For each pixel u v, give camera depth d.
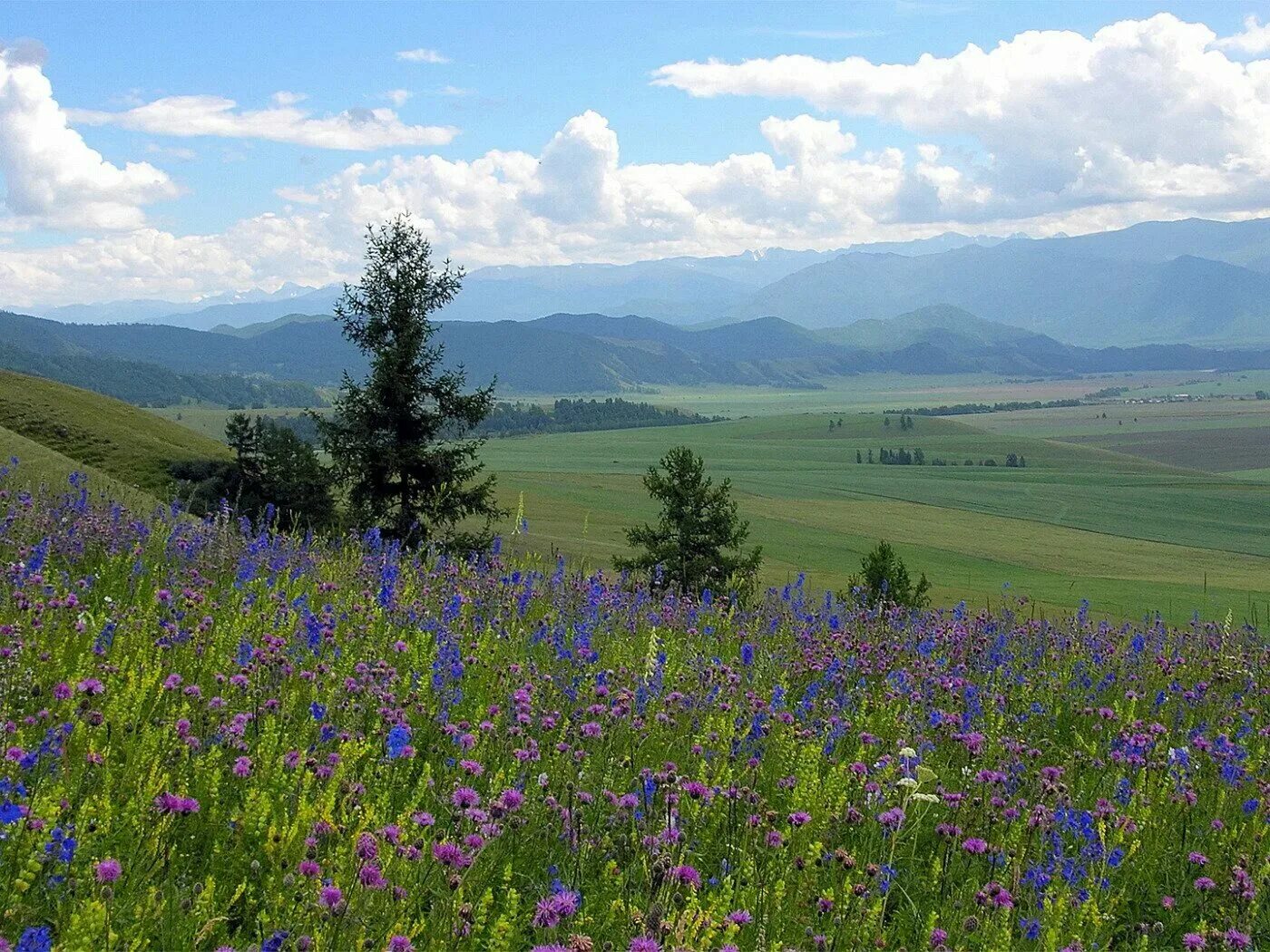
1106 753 9.67
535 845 6.03
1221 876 7.16
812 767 7.22
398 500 45.56
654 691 8.62
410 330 43.56
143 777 5.41
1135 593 111.94
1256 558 195.38
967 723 9.27
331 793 5.37
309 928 4.50
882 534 187.88
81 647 7.91
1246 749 9.86
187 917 4.55
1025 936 5.83
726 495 49.94
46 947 3.74
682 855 5.58
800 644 12.84
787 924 5.44
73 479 15.22
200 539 13.36
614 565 51.62
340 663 8.26
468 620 11.35
